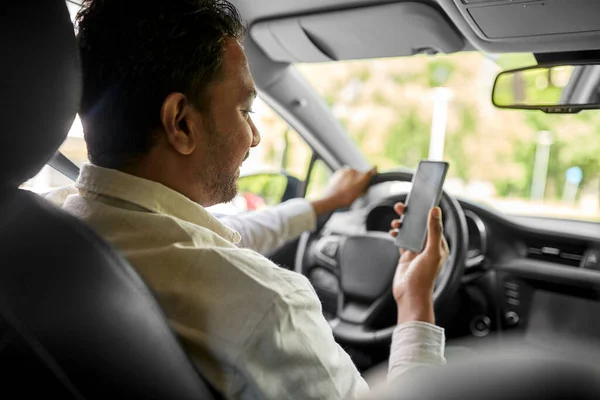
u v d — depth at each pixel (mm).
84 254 671
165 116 854
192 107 875
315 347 849
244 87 931
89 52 855
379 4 1732
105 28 848
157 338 692
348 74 6566
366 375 1758
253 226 1758
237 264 824
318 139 2449
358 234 1859
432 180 1519
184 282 807
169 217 849
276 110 2357
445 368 435
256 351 793
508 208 2396
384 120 7289
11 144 678
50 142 708
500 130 7656
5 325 622
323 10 1844
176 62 843
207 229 875
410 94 7391
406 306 1262
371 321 1771
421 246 1438
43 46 674
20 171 700
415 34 1824
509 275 2010
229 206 2279
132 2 847
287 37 2002
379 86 7211
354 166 2521
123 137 870
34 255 658
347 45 1997
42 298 639
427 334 1177
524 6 1434
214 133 902
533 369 412
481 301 2014
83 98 870
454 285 1668
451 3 1511
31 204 696
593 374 410
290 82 2291
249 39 2055
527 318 2010
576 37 1534
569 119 7152
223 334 792
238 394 804
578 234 1981
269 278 837
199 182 926
